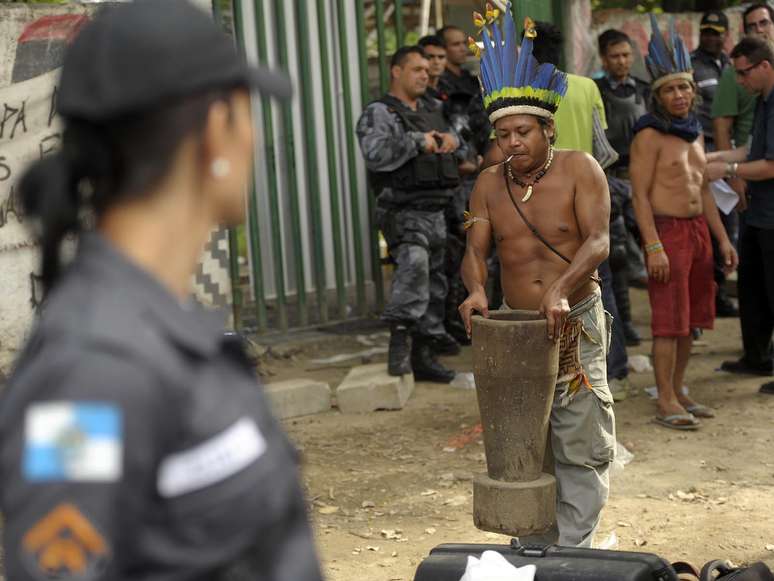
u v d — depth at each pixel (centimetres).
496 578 309
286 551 142
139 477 124
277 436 143
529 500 388
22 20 734
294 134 920
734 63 728
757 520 528
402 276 760
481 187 440
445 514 550
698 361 847
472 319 396
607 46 938
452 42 885
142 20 134
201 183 140
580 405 423
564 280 399
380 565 486
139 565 128
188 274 143
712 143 992
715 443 651
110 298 132
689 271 677
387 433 692
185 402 130
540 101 412
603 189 416
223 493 131
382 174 774
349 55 937
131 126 134
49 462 121
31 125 742
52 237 136
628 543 503
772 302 740
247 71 142
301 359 877
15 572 120
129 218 137
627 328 890
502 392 388
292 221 921
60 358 125
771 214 731
